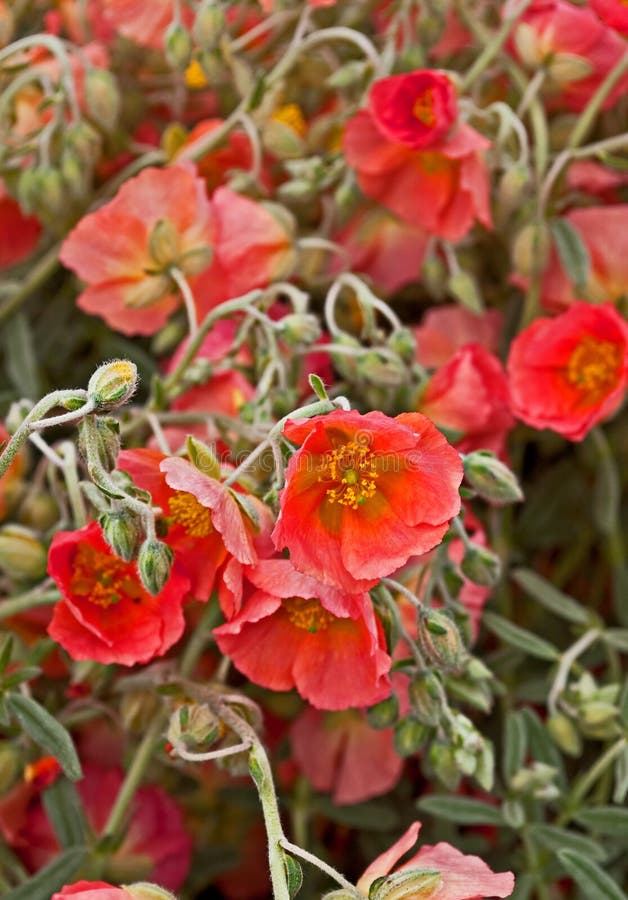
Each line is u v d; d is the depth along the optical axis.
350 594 0.32
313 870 0.39
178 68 0.39
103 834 0.36
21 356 0.40
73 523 0.37
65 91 0.39
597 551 0.43
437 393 0.37
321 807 0.39
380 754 0.38
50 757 0.36
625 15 0.37
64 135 0.39
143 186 0.37
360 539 0.32
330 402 0.32
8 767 0.36
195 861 0.40
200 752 0.34
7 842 0.38
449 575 0.35
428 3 0.39
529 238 0.39
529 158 0.40
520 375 0.38
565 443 0.41
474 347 0.38
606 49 0.40
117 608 0.34
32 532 0.36
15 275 0.42
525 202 0.39
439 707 0.34
